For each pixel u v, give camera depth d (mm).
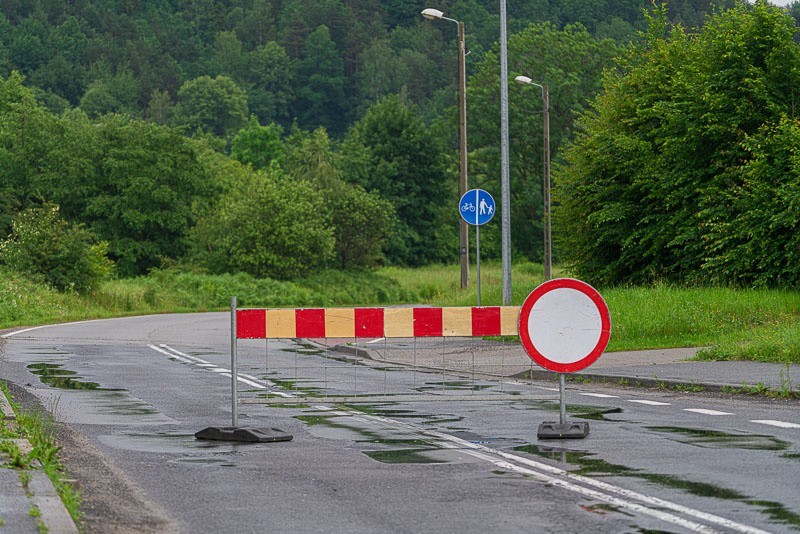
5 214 106750
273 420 17047
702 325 29625
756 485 11273
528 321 15078
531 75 125938
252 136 166250
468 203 32688
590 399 19422
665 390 20672
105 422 16906
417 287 96188
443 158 133750
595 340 15023
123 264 108312
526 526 9641
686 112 39219
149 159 109812
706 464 12531
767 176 35625
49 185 109875
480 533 9430
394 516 10141
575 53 125000
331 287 90938
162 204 110125
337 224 101750
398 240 128500
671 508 10227
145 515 10250
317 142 131125
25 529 8891
